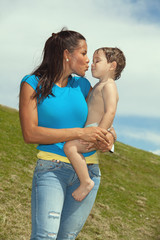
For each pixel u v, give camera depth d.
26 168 8.00
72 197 2.19
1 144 9.36
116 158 13.69
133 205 8.58
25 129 2.08
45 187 2.04
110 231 6.26
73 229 2.24
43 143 2.10
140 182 11.45
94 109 2.46
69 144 2.16
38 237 1.96
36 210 2.02
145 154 16.45
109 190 9.21
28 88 2.10
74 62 2.26
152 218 7.91
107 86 2.44
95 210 7.14
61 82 2.29
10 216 5.14
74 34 2.30
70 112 2.21
